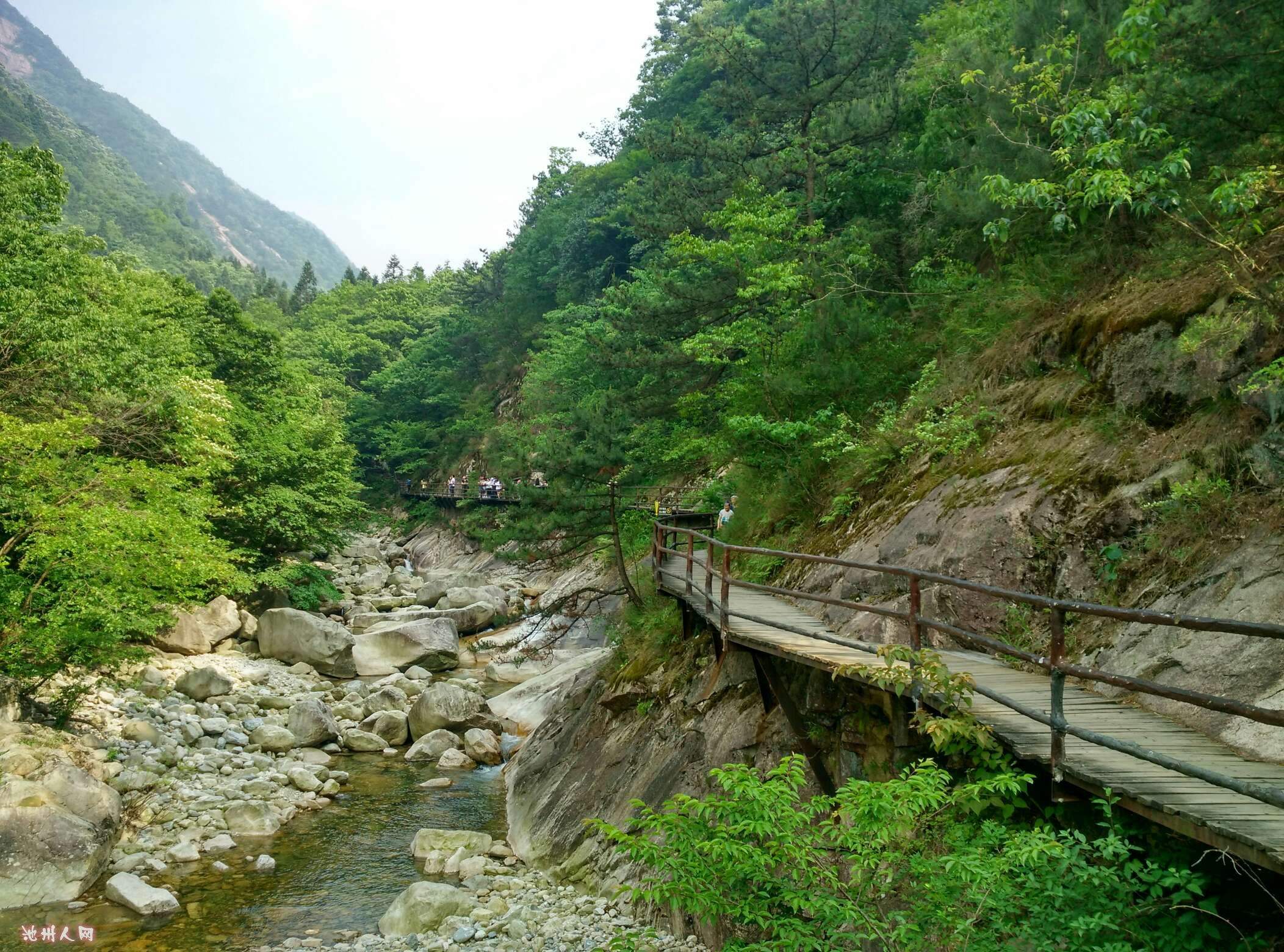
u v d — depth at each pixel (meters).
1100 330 9.42
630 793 10.90
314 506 28.70
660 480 21.12
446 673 23.34
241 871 11.37
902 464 11.50
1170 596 6.68
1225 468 7.05
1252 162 8.70
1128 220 10.06
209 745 15.68
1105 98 8.79
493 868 11.30
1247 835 3.69
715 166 21.95
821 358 14.62
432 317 79.75
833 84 21.33
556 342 41.72
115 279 22.61
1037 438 9.34
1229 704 3.72
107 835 11.34
